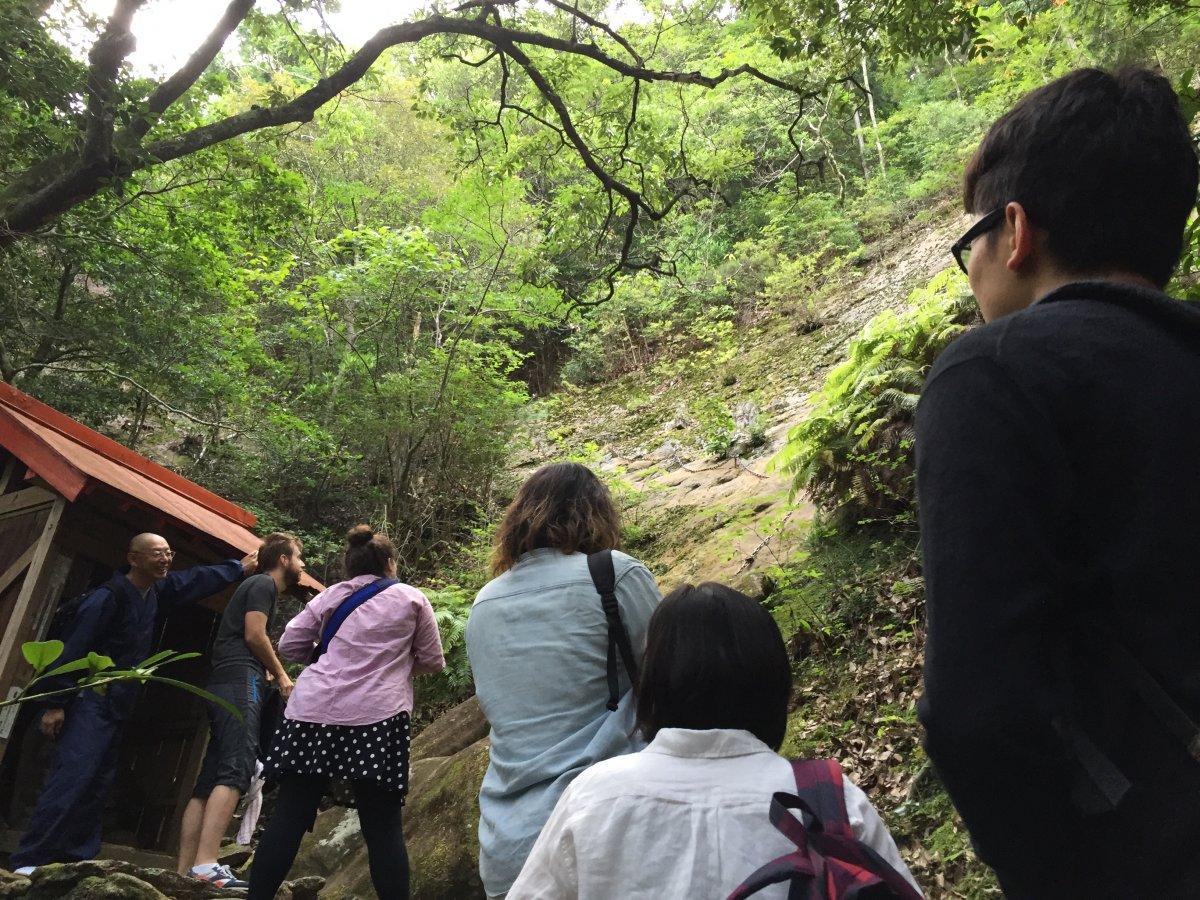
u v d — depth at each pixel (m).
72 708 4.58
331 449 13.04
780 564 7.04
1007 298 1.17
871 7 7.62
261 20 9.45
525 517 2.35
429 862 5.22
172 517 5.41
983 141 1.23
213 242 10.74
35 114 7.46
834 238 19.62
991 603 0.92
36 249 10.37
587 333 20.48
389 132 18.83
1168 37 8.20
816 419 6.66
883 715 4.96
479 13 9.92
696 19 12.16
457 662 8.47
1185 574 0.91
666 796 1.26
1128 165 1.09
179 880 4.17
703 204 12.34
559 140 10.71
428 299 14.70
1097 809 0.87
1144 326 1.00
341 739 3.97
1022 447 0.97
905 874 1.21
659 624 1.46
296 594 6.43
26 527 5.02
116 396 11.32
